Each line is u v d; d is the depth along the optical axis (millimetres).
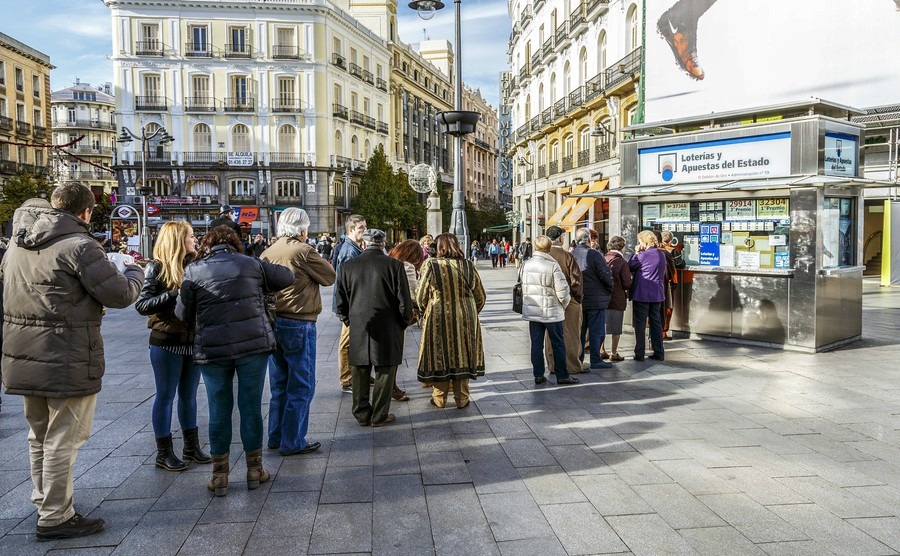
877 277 21234
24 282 3408
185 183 47969
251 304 4062
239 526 3627
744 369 7688
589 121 28219
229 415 4090
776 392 6562
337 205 51531
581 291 7250
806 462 4562
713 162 9695
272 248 4902
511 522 3650
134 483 4277
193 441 4648
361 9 63000
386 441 5137
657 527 3570
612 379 7258
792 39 15875
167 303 4281
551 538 3455
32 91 53719
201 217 48156
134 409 6113
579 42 28734
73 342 3459
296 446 4809
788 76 16016
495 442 5078
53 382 3395
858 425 5422
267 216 49000
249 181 48812
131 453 4871
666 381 7129
